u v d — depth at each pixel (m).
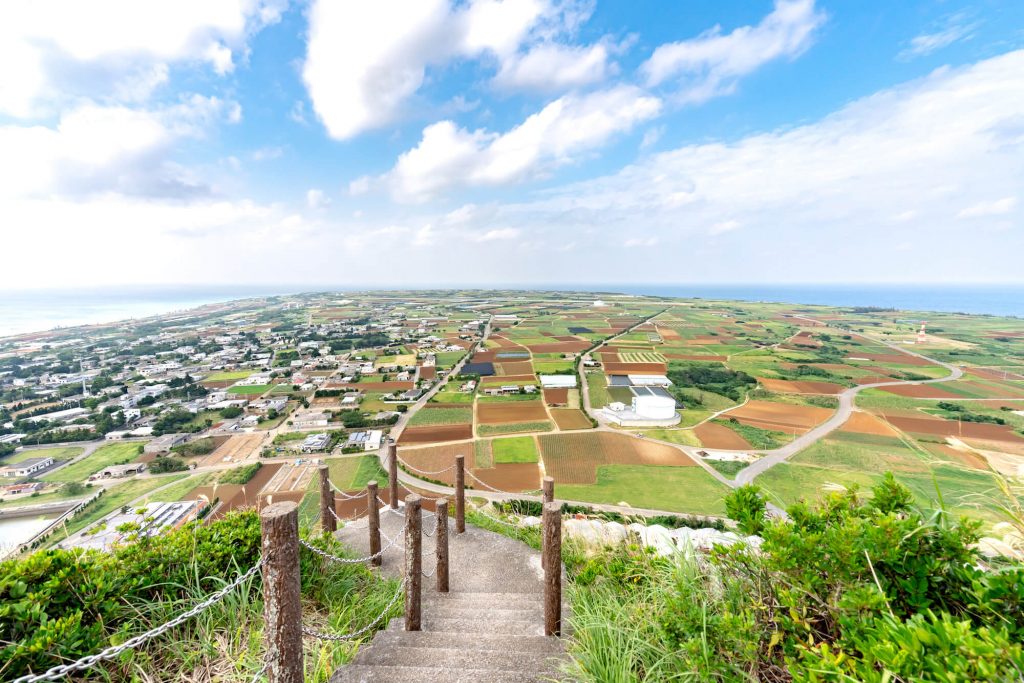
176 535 4.22
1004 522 2.50
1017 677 1.51
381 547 7.29
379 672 3.28
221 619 3.72
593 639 3.37
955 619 2.23
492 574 6.68
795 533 2.72
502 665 3.40
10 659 2.63
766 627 2.65
